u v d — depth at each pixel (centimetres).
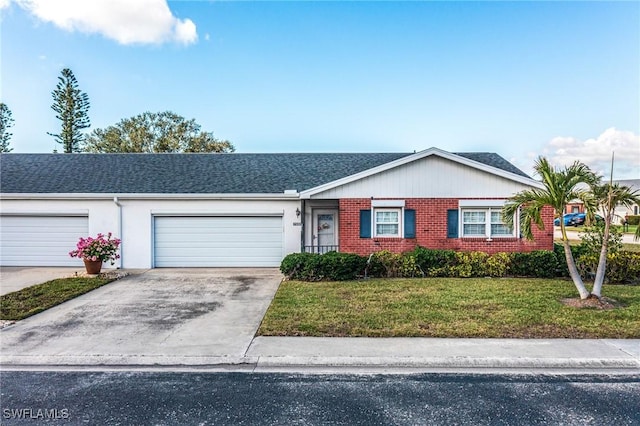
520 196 971
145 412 431
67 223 1490
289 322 752
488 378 524
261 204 1509
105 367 567
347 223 1397
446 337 666
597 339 654
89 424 406
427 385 501
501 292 998
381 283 1138
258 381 514
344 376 531
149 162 1819
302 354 594
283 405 446
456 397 466
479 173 1389
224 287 1127
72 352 609
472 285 1096
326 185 1395
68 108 4231
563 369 556
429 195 1391
